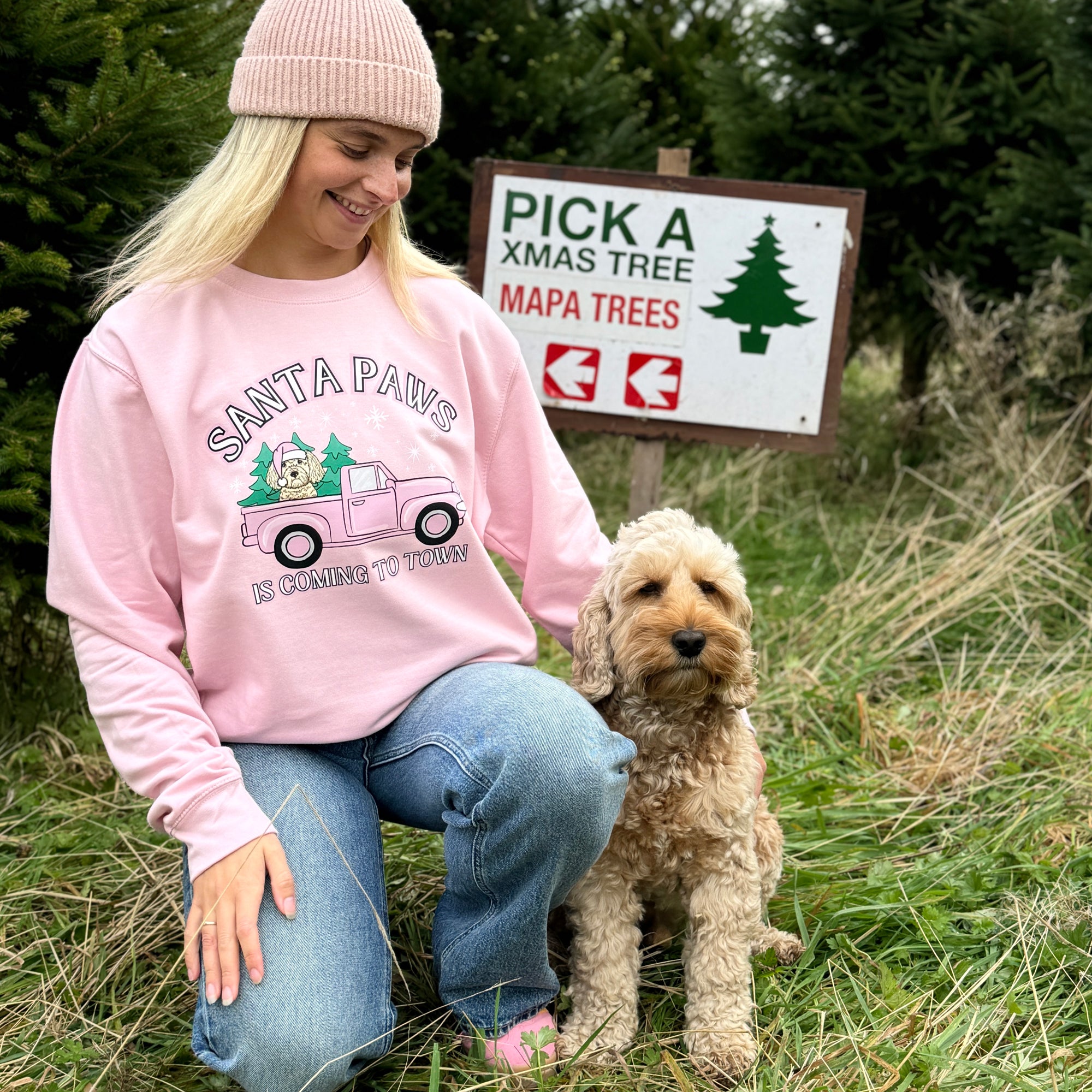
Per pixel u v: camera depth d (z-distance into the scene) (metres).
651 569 2.38
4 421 2.96
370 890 1.96
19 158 2.86
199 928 1.81
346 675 2.01
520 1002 2.04
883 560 4.75
